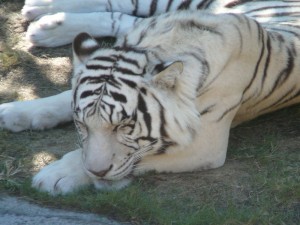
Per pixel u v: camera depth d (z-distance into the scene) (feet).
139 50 28.99
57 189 29.22
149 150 29.19
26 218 28.14
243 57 30.48
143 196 29.01
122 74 28.25
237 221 28.02
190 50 29.32
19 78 36.96
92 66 28.78
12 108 32.91
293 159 31.89
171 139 29.04
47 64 38.09
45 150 32.04
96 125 28.07
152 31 29.81
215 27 30.04
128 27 39.50
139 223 28.02
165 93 28.50
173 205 28.91
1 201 29.04
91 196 28.99
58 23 38.93
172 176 30.42
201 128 29.81
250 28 30.91
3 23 40.88
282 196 29.43
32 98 35.55
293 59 32.83
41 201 28.96
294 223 28.45
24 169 30.91
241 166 31.22
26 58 38.32
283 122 34.63
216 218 28.02
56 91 36.19
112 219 28.19
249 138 33.37
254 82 31.48
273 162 31.60
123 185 29.55
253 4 37.47
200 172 30.68
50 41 39.14
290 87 33.24
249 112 33.04
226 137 30.81
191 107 28.99
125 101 28.02
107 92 28.09
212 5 38.32
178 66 27.94
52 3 40.16
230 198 29.43
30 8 40.19
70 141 32.73
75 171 29.63
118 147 28.48
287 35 33.32
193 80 28.94
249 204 29.19
